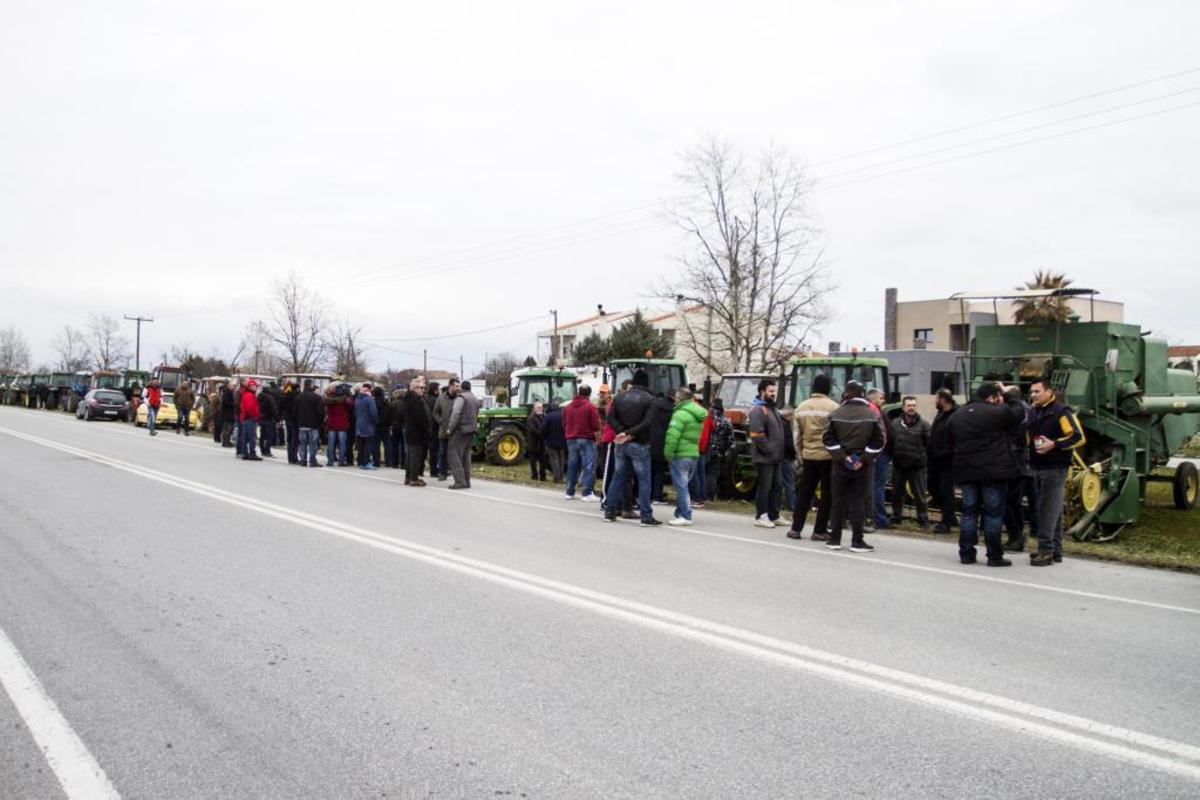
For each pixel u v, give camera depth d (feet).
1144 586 24.89
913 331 165.27
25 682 15.02
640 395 35.76
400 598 21.07
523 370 72.18
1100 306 127.85
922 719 13.92
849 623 19.70
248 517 33.53
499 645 17.39
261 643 17.33
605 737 12.97
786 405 50.49
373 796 11.09
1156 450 48.08
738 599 21.81
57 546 26.86
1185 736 13.43
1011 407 27.89
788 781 11.59
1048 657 17.37
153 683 15.05
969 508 28.27
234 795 11.09
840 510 30.55
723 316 107.34
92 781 11.44
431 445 54.54
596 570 24.99
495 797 11.08
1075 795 11.39
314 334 154.51
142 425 120.16
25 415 145.48
